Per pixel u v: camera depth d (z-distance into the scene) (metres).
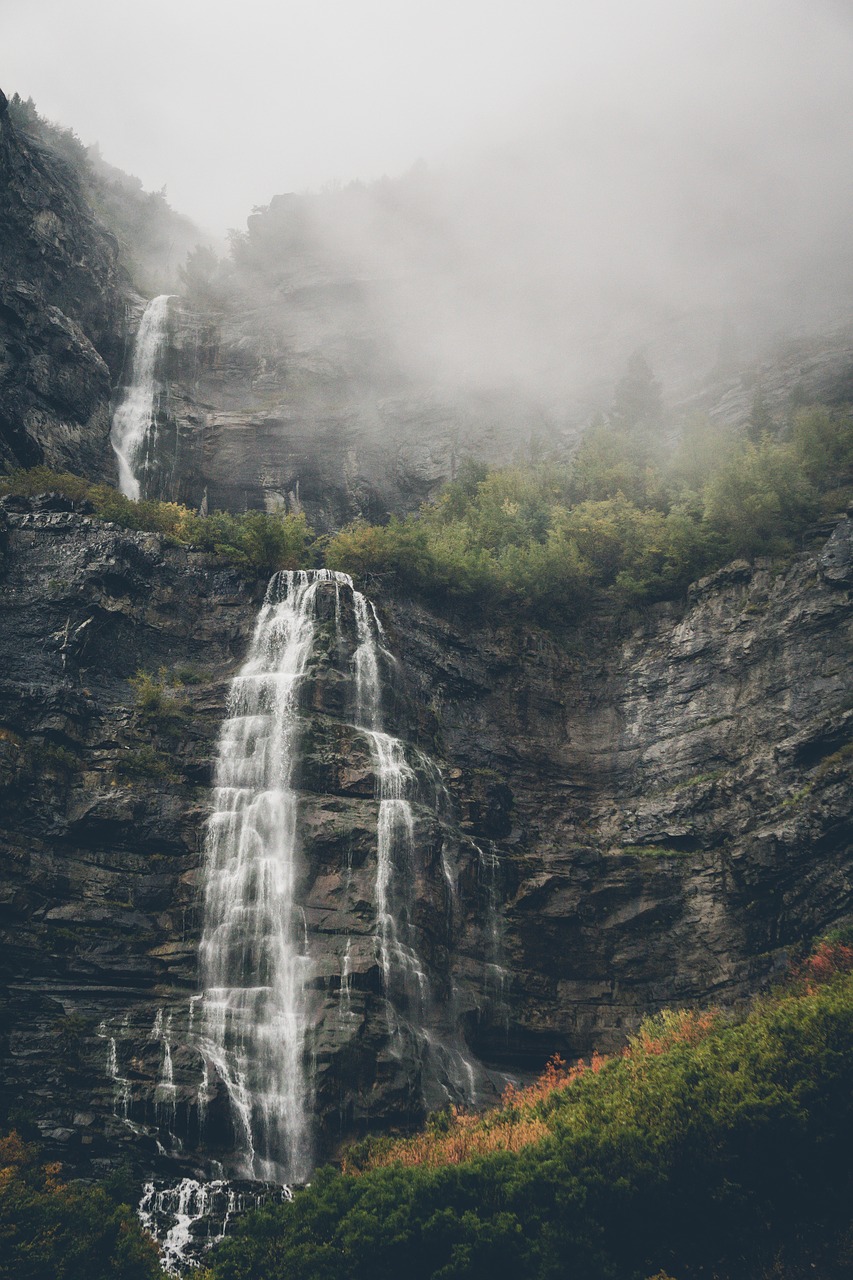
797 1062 32.97
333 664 54.12
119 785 47.47
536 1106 37.78
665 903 52.47
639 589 61.56
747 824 52.12
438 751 56.09
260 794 49.22
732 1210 30.64
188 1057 41.44
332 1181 32.66
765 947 49.31
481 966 50.16
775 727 53.69
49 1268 29.27
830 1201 31.16
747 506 60.06
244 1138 40.62
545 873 53.59
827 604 54.56
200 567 57.22
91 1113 39.16
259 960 45.12
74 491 59.66
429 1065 44.91
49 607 51.94
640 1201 30.70
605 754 58.81
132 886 45.81
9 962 41.94
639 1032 47.06
